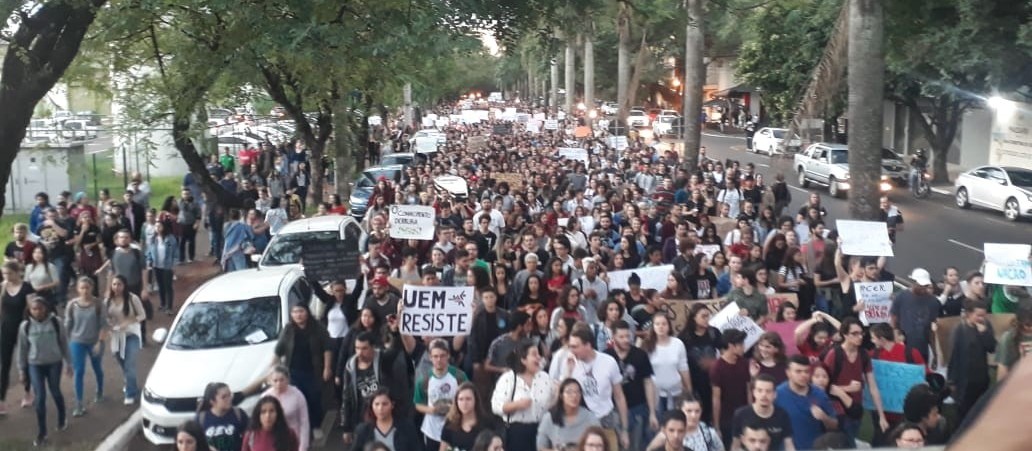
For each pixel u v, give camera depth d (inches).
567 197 836.6
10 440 439.5
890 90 1508.4
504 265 507.5
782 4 1349.7
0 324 480.1
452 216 728.3
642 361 349.7
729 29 1780.3
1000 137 1577.3
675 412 288.5
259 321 468.1
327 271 528.1
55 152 934.4
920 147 1909.4
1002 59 985.5
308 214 1034.7
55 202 1093.1
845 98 1409.9
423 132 2081.7
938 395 350.9
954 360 384.5
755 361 353.7
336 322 473.7
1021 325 371.2
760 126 2613.2
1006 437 38.6
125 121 799.1
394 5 535.2
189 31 687.7
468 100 5634.8
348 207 974.4
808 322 384.5
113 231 708.0
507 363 343.3
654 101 3759.8
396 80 806.5
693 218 721.0
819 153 1504.7
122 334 496.4
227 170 1154.0
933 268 866.1
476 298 458.9
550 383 325.1
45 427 442.3
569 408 300.8
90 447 434.6
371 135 1948.8
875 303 466.9
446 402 346.0
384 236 631.2
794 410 310.5
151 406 427.5
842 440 280.2
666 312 407.2
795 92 1713.8
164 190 1408.7
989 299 494.0
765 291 465.7
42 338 439.2
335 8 530.3
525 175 1091.9
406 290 395.9
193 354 450.0
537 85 4940.9
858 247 511.8
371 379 370.0
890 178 1517.0
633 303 451.8
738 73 2026.3
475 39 565.0
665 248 626.2
